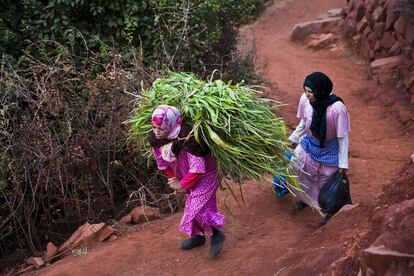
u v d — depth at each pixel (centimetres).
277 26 1753
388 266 296
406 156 731
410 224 297
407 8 1054
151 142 425
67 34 728
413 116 845
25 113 607
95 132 612
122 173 648
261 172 442
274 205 564
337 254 391
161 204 621
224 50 891
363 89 1025
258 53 1452
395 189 387
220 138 420
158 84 466
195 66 771
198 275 446
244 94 445
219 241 462
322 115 487
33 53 734
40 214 638
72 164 589
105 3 751
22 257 593
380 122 873
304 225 521
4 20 744
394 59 1052
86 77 648
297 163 520
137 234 542
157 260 479
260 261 454
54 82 587
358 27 1255
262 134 431
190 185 418
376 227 346
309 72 1223
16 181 558
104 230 555
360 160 729
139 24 765
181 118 414
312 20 1619
